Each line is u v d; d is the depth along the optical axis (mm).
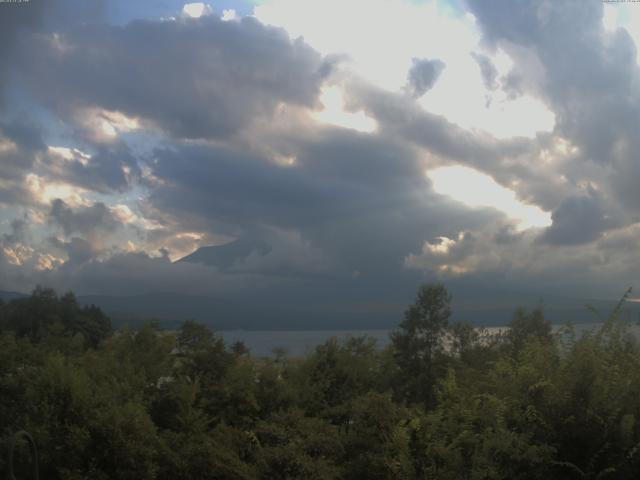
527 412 5094
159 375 9047
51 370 7207
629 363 5457
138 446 6590
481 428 5438
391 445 5883
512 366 6070
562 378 5246
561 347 5781
